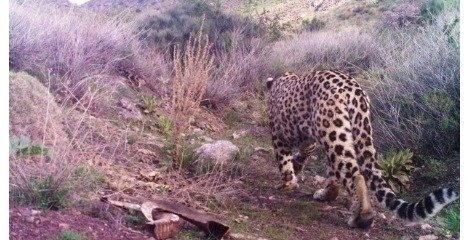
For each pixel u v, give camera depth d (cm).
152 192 489
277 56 1125
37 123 501
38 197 390
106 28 884
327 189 555
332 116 501
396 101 732
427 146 669
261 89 1003
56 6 895
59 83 657
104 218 402
